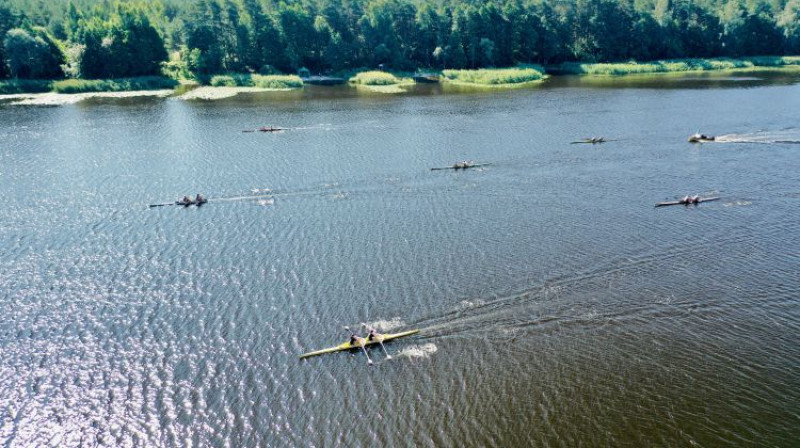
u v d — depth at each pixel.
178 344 48.44
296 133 116.56
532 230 67.19
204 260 61.78
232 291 55.69
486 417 40.78
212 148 105.50
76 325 51.16
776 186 80.00
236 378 44.69
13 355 47.47
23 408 42.28
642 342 47.50
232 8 196.62
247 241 66.00
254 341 48.59
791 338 47.44
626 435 39.03
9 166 96.00
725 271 57.09
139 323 51.22
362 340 47.47
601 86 175.62
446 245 63.81
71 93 171.25
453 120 127.62
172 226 70.69
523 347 47.28
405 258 61.03
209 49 193.25
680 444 38.19
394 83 189.88
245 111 141.88
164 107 148.88
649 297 53.06
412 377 44.53
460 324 50.06
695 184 81.62
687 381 43.38
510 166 91.44
